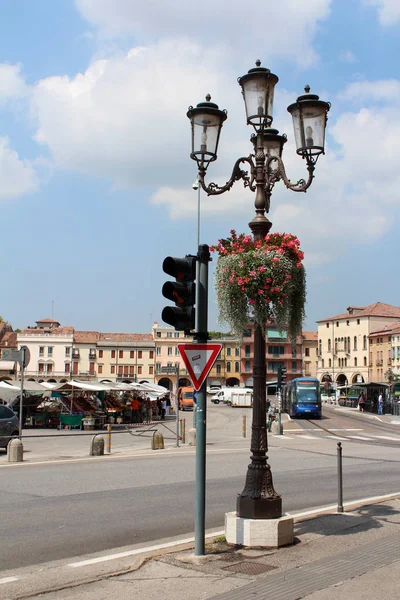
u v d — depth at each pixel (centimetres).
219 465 1798
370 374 11338
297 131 879
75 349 11456
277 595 591
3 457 2028
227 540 801
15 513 1060
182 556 741
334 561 710
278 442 2858
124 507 1126
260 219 855
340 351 12094
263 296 818
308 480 1538
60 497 1223
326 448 2548
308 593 596
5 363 7956
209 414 6028
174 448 2439
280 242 851
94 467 1736
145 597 601
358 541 812
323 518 975
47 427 3744
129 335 12050
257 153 859
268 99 848
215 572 674
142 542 872
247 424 4612
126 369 11638
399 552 752
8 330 12388
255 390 826
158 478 1505
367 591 602
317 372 12562
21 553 802
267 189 883
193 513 1075
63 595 614
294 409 5309
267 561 712
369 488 1412
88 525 974
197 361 746
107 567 726
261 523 779
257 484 802
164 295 764
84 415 3672
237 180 888
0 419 2236
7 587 649
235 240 872
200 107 883
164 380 11762
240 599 583
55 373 11288
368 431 3878
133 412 4266
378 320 11550
